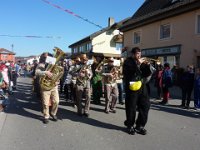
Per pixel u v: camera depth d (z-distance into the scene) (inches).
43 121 337.7
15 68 718.5
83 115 378.0
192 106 490.6
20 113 384.5
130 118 293.9
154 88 761.6
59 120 347.6
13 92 639.1
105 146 254.7
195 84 457.4
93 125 327.3
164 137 286.8
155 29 911.7
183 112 429.4
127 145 258.7
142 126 297.0
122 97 474.3
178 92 687.1
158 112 421.7
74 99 435.5
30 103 469.1
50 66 334.0
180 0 807.7
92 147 251.3
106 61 452.1
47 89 330.6
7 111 397.1
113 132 300.2
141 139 277.9
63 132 295.7
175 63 816.9
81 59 379.6
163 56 871.7
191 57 751.1
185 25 774.5
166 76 502.3
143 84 295.0
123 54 1080.2
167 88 503.8
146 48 964.0
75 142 264.2
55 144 257.4
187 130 317.1
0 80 509.7
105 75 399.5
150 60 314.5
